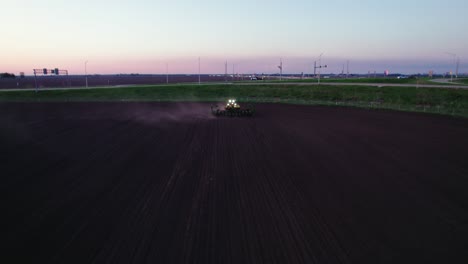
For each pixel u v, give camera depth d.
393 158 16.88
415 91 64.62
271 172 14.31
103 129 26.78
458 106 48.84
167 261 7.37
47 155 17.72
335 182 12.97
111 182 13.06
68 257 7.60
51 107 46.72
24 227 9.18
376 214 9.98
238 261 7.35
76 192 11.93
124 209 10.34
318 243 8.20
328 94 69.31
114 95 71.50
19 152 18.41
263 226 9.11
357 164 15.70
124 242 8.27
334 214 9.95
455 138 22.55
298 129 26.59
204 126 28.42
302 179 13.33
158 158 16.94
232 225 9.16
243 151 18.50
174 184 12.73
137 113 39.06
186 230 8.88
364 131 25.53
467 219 9.72
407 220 9.60
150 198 11.26
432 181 13.16
